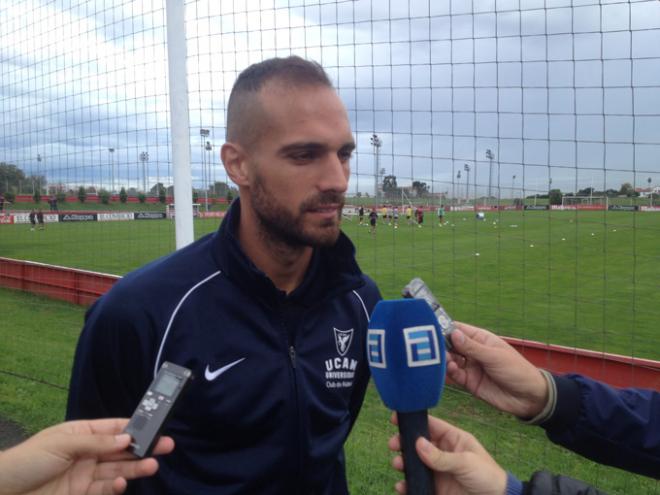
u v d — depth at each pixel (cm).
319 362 158
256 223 148
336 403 163
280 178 134
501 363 138
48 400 458
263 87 135
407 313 114
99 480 104
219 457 146
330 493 173
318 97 133
